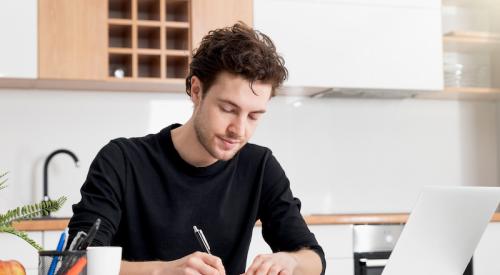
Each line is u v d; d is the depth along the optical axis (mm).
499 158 4191
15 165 3471
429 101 4105
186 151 1696
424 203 1562
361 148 3971
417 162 4055
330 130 3932
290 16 3596
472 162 4152
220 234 1741
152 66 3609
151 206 1692
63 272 1146
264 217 1837
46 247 2947
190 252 1707
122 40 3611
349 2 3674
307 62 3596
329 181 3906
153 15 3586
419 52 3762
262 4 3570
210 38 1576
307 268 1595
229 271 1756
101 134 3592
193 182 1721
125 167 1693
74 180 3533
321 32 3627
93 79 3299
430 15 3795
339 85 3633
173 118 3707
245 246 1790
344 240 3334
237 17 3535
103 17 3332
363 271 3326
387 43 3717
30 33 3223
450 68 3873
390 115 4035
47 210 1299
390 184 4000
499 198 1443
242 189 1793
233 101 1492
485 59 4207
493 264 3465
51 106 3535
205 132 1553
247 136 1560
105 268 1169
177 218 1700
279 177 1854
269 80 1505
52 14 3258
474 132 4168
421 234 1533
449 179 4105
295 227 1767
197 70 1555
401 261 1521
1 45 3184
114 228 1605
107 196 1618
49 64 3240
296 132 3881
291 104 3885
